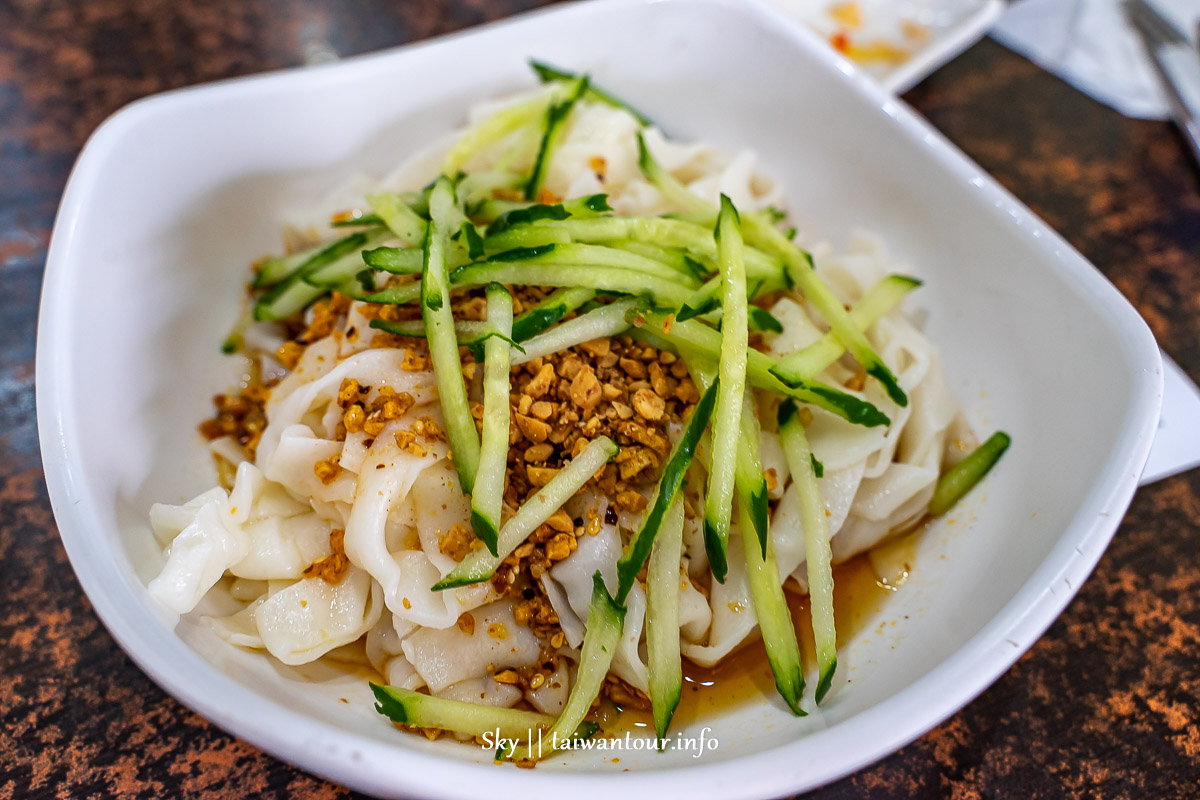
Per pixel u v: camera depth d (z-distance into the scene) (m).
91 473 0.16
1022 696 0.18
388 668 0.18
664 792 0.14
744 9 0.23
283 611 0.17
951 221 0.21
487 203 0.21
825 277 0.22
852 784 0.17
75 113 0.26
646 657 0.18
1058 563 0.15
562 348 0.18
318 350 0.20
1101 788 0.17
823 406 0.19
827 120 0.23
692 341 0.18
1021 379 0.19
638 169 0.23
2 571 0.19
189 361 0.20
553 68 0.24
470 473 0.17
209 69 0.28
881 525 0.20
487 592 0.17
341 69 0.22
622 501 0.18
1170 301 0.24
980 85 0.28
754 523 0.17
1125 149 0.27
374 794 0.14
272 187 0.22
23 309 0.23
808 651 0.19
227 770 0.17
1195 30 0.29
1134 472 0.16
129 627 0.15
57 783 0.17
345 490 0.18
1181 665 0.18
